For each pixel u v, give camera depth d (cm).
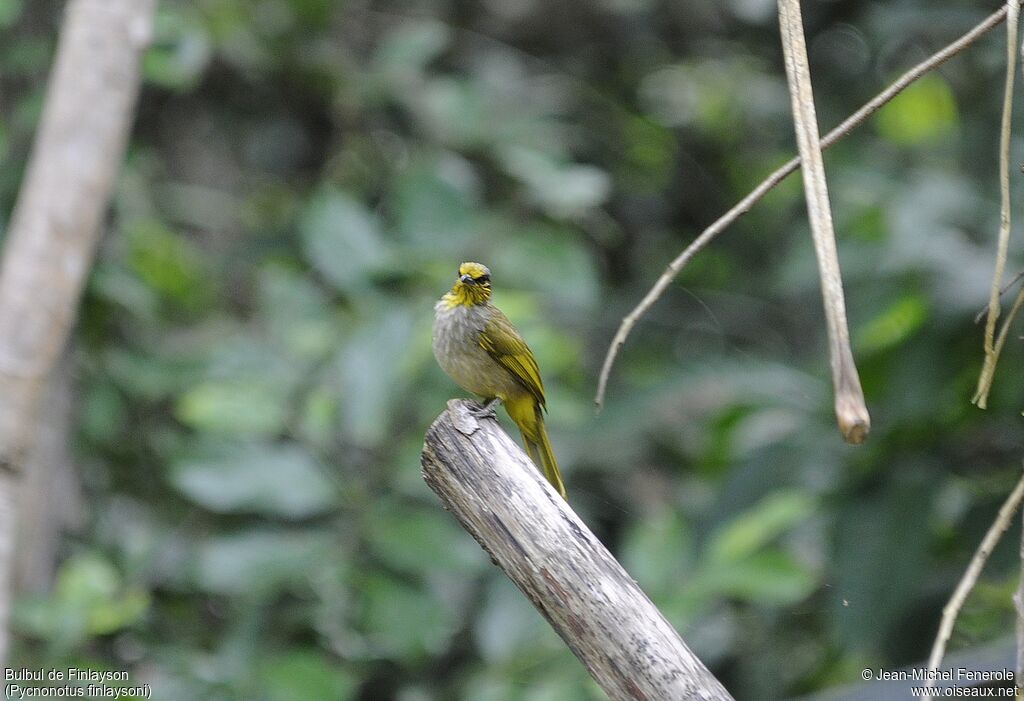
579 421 1249
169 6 1403
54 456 1167
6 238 1175
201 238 1600
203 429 1123
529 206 1495
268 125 1648
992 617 1079
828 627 1190
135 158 1268
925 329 1063
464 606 1220
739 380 1255
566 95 1755
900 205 1148
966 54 1413
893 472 1080
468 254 1303
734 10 1728
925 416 1048
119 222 1267
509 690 1015
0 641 873
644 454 1511
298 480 1055
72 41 948
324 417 1095
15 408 887
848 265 1159
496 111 1561
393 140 1595
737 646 1266
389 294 1213
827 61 1678
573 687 995
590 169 1516
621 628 514
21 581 1132
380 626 1017
